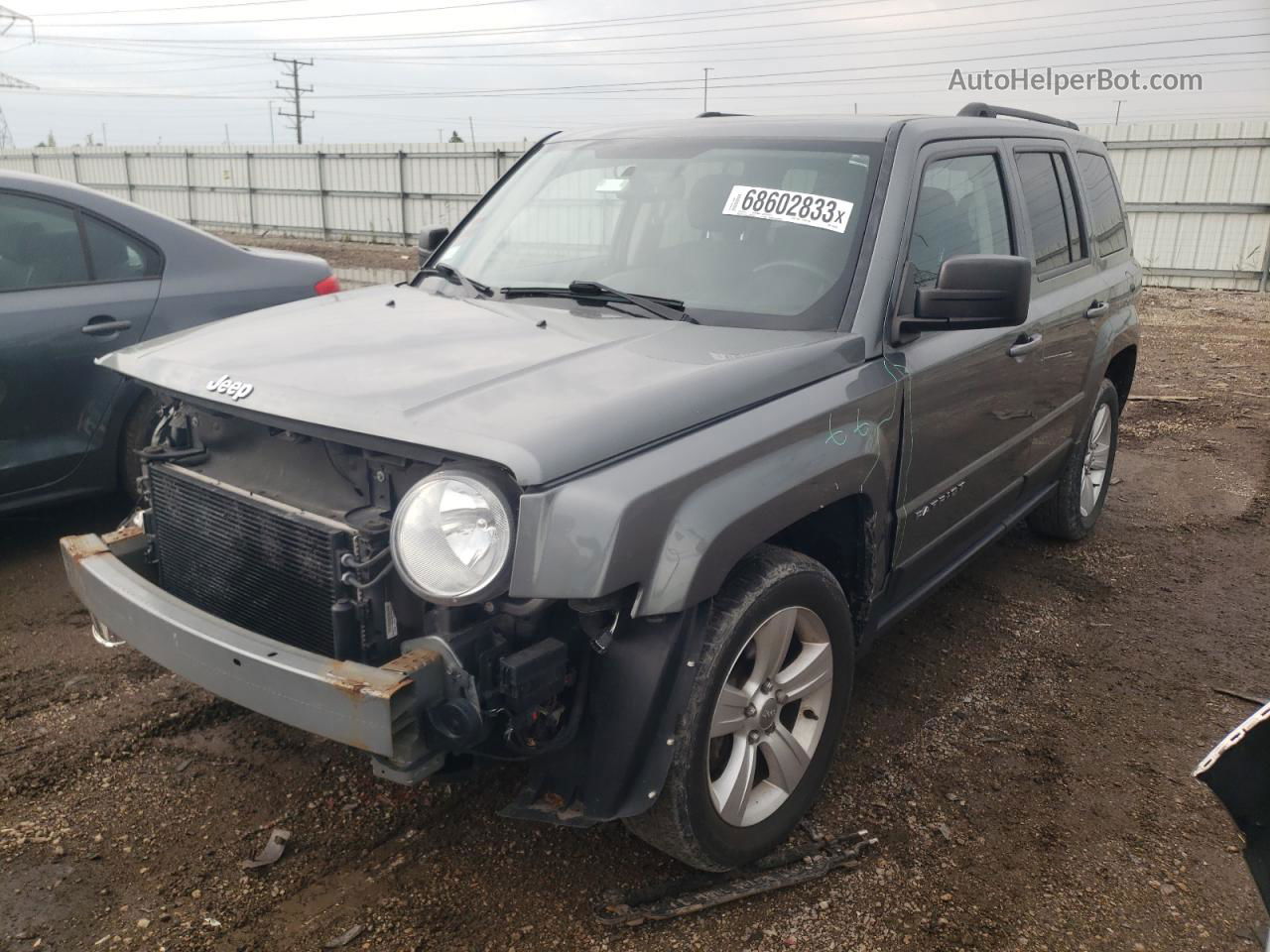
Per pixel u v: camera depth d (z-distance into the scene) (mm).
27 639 3705
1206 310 14555
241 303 4898
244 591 2543
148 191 34000
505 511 1983
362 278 17031
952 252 3299
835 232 3018
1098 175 4879
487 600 2012
